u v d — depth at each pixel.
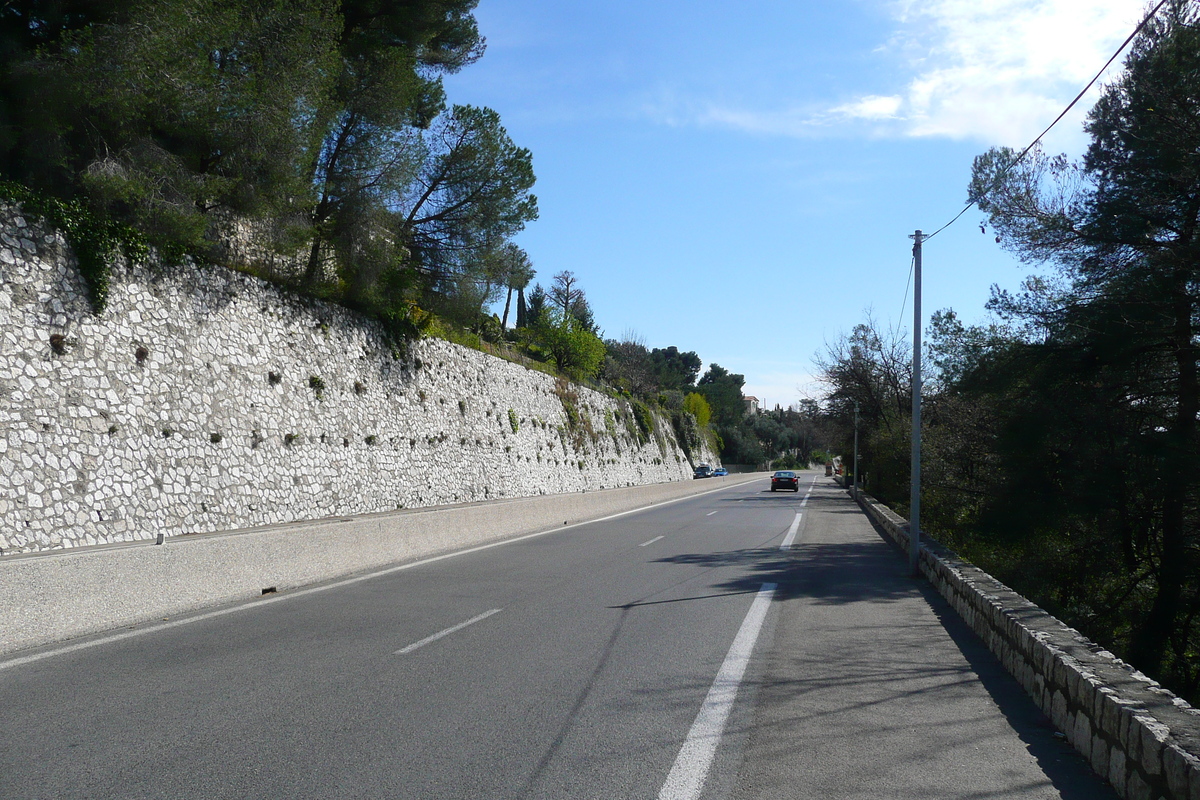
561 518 26.67
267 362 21.17
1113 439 18.08
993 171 19.44
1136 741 4.39
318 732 5.60
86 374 15.38
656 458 70.44
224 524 18.61
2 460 13.55
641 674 7.24
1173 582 18.02
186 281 18.52
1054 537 20.53
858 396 49.72
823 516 31.20
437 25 29.14
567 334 61.00
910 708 6.27
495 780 4.75
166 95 17.69
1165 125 16.70
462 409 32.91
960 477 27.08
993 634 8.20
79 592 8.97
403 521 16.41
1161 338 17.47
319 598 11.46
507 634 8.97
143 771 4.86
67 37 16.25
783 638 8.86
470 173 29.56
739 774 4.87
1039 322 19.36
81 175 16.16
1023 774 4.89
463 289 29.94
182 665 7.52
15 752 5.20
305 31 21.48
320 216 25.36
